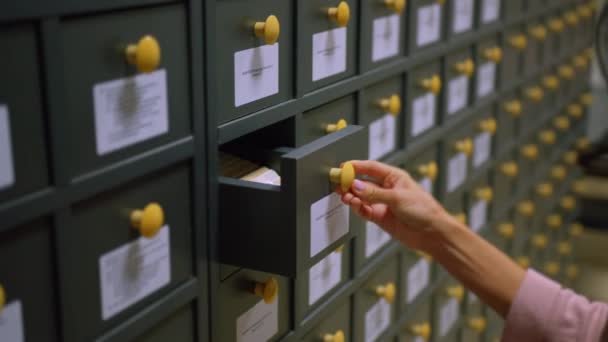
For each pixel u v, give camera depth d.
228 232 0.97
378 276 1.47
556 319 0.88
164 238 0.89
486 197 1.89
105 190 0.79
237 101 0.97
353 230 1.06
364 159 1.06
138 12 0.80
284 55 1.06
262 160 1.11
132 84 0.80
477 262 0.93
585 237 3.26
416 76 1.48
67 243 0.75
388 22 1.33
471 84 1.76
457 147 1.71
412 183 0.99
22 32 0.68
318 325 1.26
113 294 0.82
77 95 0.74
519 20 1.98
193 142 0.90
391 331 1.55
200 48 0.89
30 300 0.73
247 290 1.06
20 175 0.69
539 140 2.40
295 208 0.90
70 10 0.71
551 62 2.38
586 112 3.01
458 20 1.63
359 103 1.27
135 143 0.82
